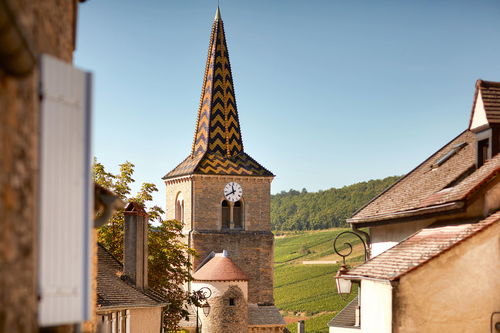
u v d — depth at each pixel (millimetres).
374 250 27094
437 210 20703
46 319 8148
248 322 76875
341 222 193375
